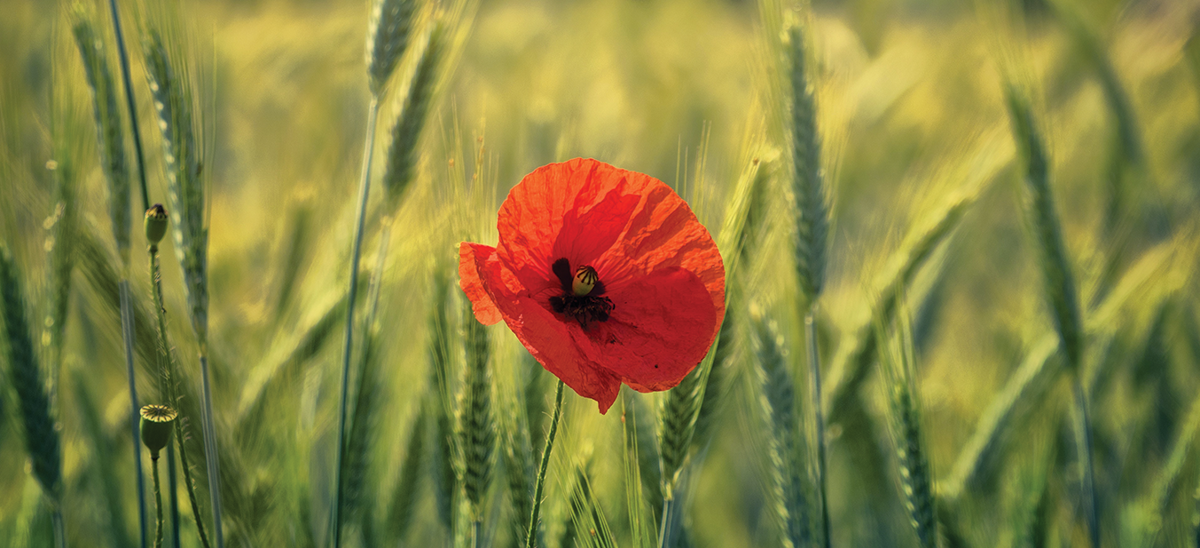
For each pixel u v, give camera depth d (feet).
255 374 3.35
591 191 2.76
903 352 3.19
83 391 3.42
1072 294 3.36
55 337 3.16
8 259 3.09
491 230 3.00
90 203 3.45
